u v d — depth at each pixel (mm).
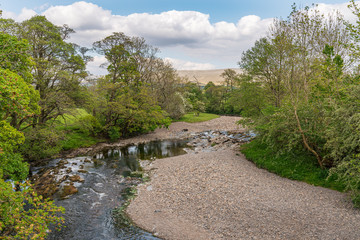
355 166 12461
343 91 15836
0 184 7387
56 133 24500
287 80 20672
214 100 97500
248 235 11289
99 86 37625
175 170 21766
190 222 12938
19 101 9430
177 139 41188
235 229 11844
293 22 21297
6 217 7012
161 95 58469
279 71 23984
